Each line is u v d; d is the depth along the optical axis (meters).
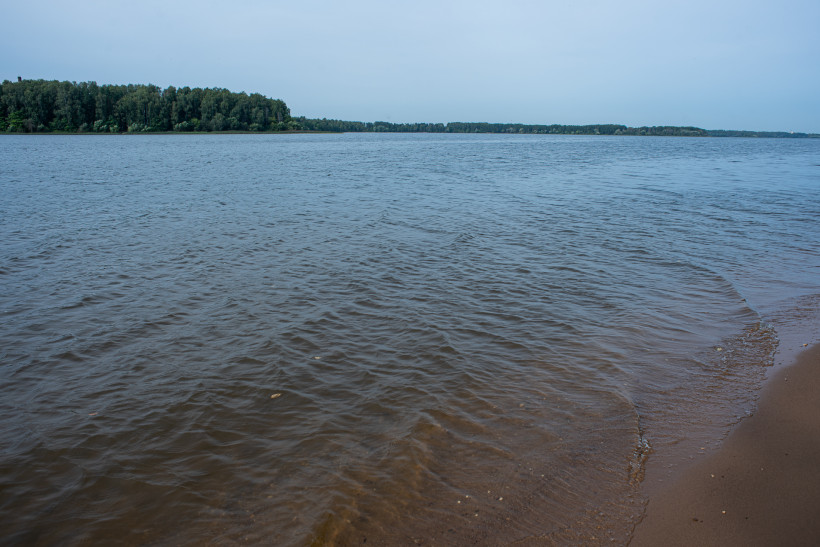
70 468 5.90
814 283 12.30
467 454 5.98
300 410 6.98
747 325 9.70
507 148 90.12
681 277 12.77
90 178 33.38
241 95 146.00
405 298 11.12
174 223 18.83
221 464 5.92
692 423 6.56
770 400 7.04
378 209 21.97
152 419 6.82
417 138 152.62
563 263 13.88
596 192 28.77
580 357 8.45
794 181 35.75
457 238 16.53
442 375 7.86
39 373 8.05
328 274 12.76
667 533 4.78
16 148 66.81
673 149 95.62
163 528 5.01
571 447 6.09
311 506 5.22
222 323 9.87
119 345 8.99
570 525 4.91
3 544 4.84
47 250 15.02
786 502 5.13
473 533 4.82
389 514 5.07
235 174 36.94
